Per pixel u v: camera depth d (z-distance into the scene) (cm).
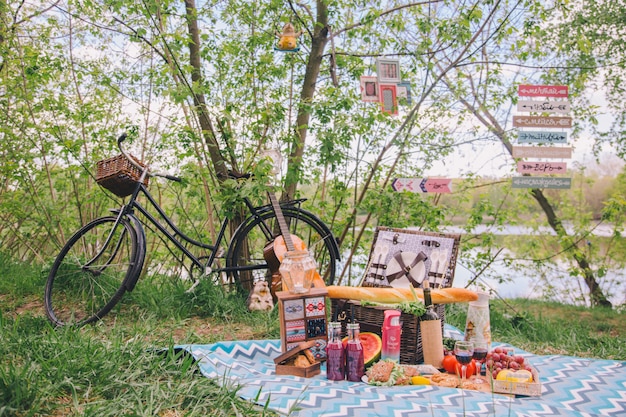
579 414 282
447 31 545
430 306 375
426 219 611
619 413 292
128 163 455
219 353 371
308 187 614
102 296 472
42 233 686
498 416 271
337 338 344
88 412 248
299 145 548
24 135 604
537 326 550
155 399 275
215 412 267
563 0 603
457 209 631
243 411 269
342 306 404
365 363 358
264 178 496
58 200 656
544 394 321
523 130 557
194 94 516
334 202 601
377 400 292
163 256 636
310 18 574
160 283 546
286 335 374
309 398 290
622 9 689
